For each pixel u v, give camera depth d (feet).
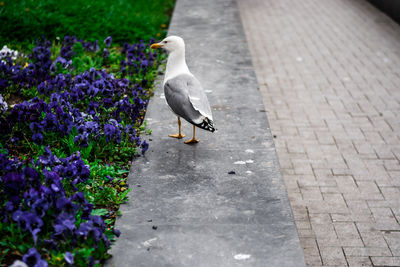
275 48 34.09
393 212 15.81
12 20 28.37
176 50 15.58
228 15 35.29
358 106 24.43
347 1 48.62
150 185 13.35
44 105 15.69
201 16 35.12
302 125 22.50
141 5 38.83
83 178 12.73
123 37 29.32
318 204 16.33
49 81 18.79
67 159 13.11
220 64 24.43
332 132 21.74
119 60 24.94
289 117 23.36
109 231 11.20
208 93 20.49
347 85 27.17
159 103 19.35
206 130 16.02
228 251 10.52
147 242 10.85
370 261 13.53
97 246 10.26
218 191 13.01
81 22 30.48
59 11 31.58
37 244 10.24
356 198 16.63
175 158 14.89
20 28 27.96
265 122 17.62
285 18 42.57
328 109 24.17
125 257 10.32
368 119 22.97
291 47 34.24
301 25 40.06
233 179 13.64
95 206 12.55
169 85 15.15
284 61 31.35
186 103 14.55
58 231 10.18
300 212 15.89
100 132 15.60
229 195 12.82
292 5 47.57
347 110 24.02
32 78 19.61
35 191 10.84
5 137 15.07
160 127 17.15
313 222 15.37
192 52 26.50
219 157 14.96
